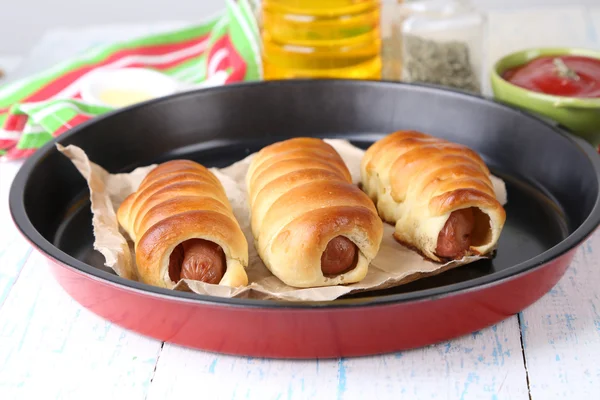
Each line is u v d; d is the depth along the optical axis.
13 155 0.68
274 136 0.68
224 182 0.62
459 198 0.53
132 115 0.64
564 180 0.60
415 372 0.48
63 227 0.58
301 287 0.52
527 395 0.47
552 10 0.92
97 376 0.48
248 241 0.57
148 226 0.52
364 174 0.61
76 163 0.60
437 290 0.46
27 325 0.52
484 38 0.73
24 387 0.48
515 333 0.50
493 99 0.64
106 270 0.54
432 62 0.72
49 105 0.68
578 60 0.67
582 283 0.54
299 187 0.54
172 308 0.46
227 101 0.67
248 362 0.49
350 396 0.47
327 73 0.75
